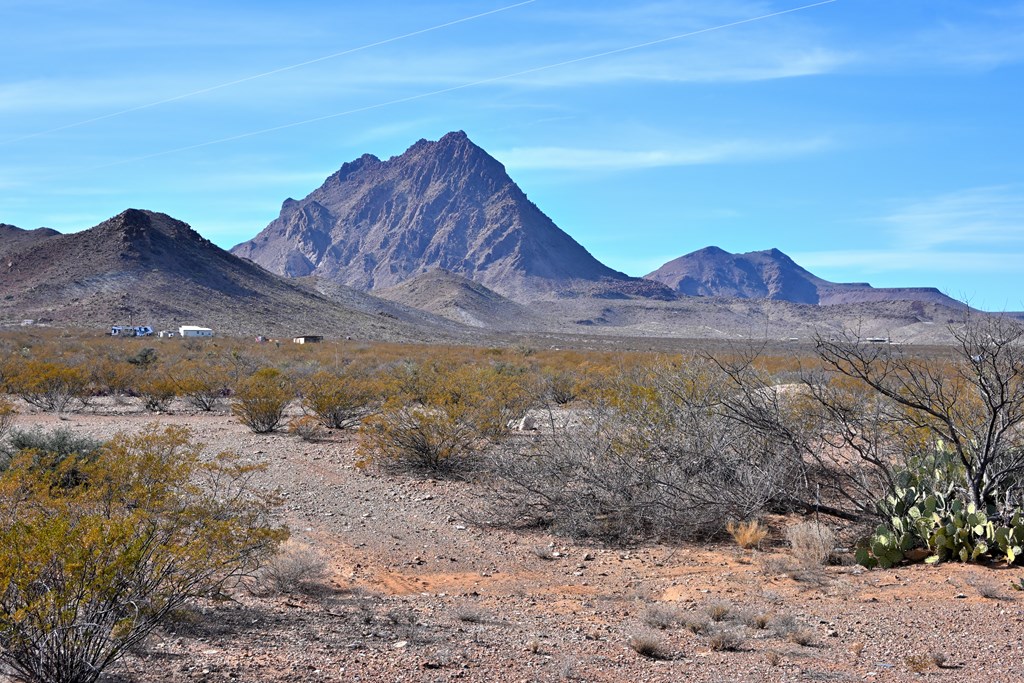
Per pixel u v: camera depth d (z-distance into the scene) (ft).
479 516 39.78
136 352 167.63
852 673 20.20
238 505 28.37
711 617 25.13
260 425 64.69
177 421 71.56
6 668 17.07
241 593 26.50
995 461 33.65
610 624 24.79
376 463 50.44
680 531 36.47
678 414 38.68
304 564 28.04
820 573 30.60
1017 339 32.04
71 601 17.49
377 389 68.39
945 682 19.48
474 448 49.34
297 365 135.85
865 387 42.27
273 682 17.90
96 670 17.35
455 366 113.19
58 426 65.05
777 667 20.62
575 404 70.13
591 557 33.86
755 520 35.94
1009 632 23.17
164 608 20.20
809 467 38.24
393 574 30.83
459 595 28.17
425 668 19.52
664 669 20.44
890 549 31.32
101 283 554.87
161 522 25.07
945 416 33.88
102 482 26.32
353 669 19.15
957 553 31.40
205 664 18.84
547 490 38.37
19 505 22.26
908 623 24.34
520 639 22.67
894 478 36.27
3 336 260.83
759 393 40.34
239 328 509.35
